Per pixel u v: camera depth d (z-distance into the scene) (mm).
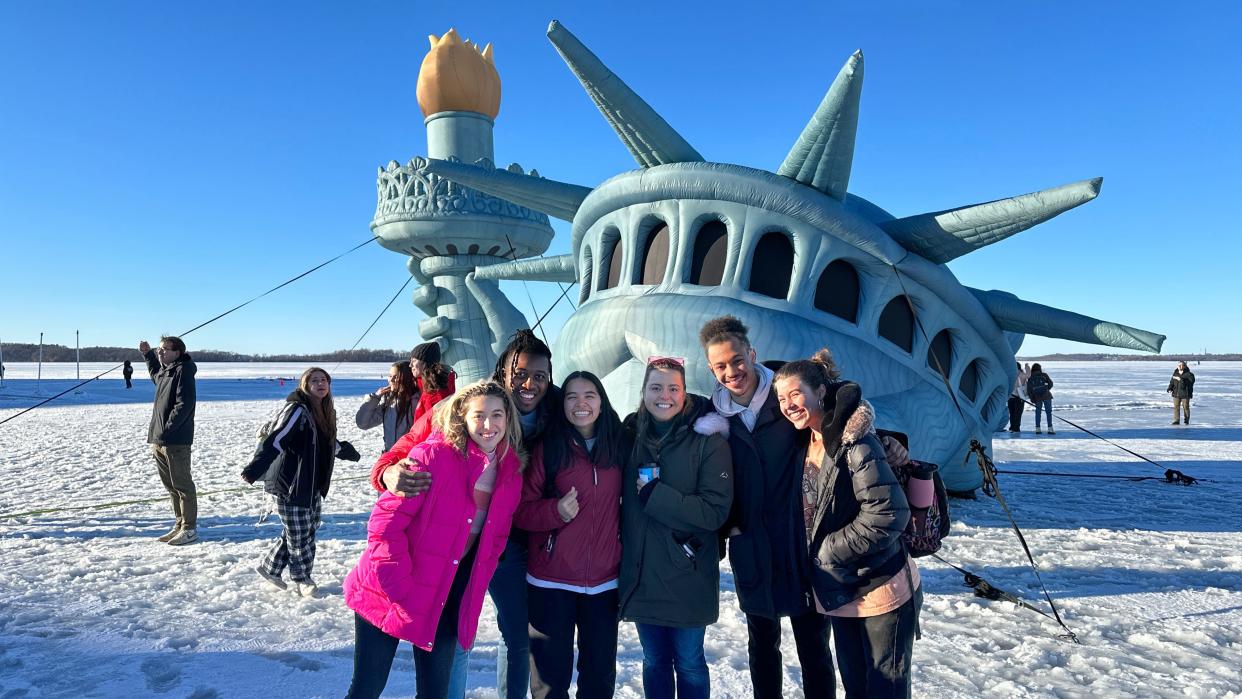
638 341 7555
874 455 2752
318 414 5281
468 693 3676
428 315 21125
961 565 6090
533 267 12172
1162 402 28141
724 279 7609
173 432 6617
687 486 3039
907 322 8102
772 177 7516
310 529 5230
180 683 3801
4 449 14250
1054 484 10539
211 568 5906
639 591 3092
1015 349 12141
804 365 2926
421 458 2898
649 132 7961
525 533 3314
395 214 19797
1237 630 4602
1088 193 6293
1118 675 3918
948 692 3725
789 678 3934
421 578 2826
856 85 6449
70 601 5070
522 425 3264
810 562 2988
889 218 8695
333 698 3646
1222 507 8742
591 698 3117
